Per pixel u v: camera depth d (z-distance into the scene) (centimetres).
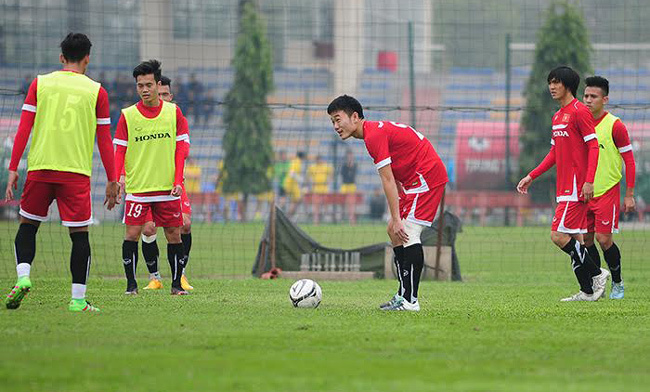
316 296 2992
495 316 2769
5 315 2577
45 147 2634
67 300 3106
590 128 3303
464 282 4722
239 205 11062
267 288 3978
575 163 3347
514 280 4928
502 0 15100
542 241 8275
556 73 3350
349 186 10850
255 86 11100
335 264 4847
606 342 2222
